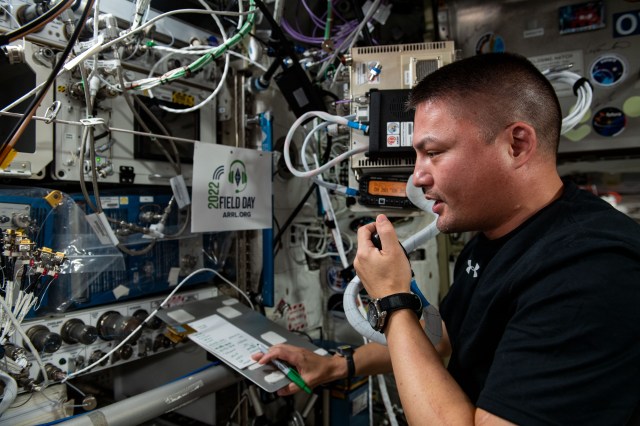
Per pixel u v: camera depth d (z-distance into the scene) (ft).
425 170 2.62
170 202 4.04
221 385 3.66
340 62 4.65
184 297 4.37
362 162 4.07
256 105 5.07
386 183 4.24
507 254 2.52
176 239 4.32
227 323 4.11
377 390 6.10
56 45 3.35
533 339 1.97
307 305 5.85
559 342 1.89
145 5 3.36
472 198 2.48
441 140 2.46
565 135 5.31
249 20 3.90
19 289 2.95
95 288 3.60
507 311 2.43
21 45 3.10
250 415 4.88
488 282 2.59
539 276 2.17
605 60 5.12
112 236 3.48
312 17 5.44
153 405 3.12
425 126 2.54
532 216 2.54
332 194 5.57
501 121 2.39
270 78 4.63
